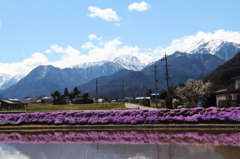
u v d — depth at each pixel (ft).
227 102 140.97
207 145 75.56
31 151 75.15
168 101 184.03
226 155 63.52
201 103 182.60
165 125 113.60
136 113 121.80
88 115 127.44
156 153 68.44
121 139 90.58
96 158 65.16
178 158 62.59
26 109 241.14
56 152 72.90
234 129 103.45
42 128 125.80
